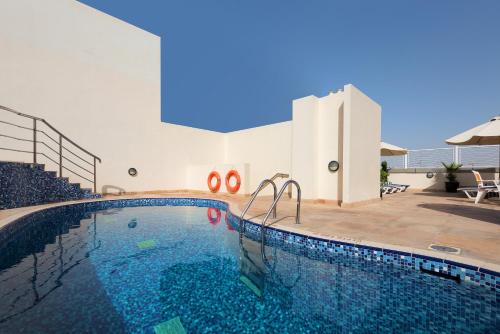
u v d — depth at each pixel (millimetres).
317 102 7590
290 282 2814
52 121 8242
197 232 4922
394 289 2684
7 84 7430
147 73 10883
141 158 10523
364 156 7312
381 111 8594
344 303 2377
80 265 3174
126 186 10031
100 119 9375
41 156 7973
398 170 14094
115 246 3998
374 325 2008
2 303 2205
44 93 8102
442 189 12648
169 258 3492
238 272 3064
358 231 3777
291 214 5328
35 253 3639
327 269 3189
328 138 7391
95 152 9211
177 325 1964
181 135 11953
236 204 6844
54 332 1803
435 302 2432
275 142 11250
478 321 2068
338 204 7090
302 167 7613
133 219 6148
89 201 7293
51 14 8312
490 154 11930
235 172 9930
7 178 5590
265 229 4223
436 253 2697
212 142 13164
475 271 2398
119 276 2861
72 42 8766
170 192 11445
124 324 1944
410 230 3836
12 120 7469
